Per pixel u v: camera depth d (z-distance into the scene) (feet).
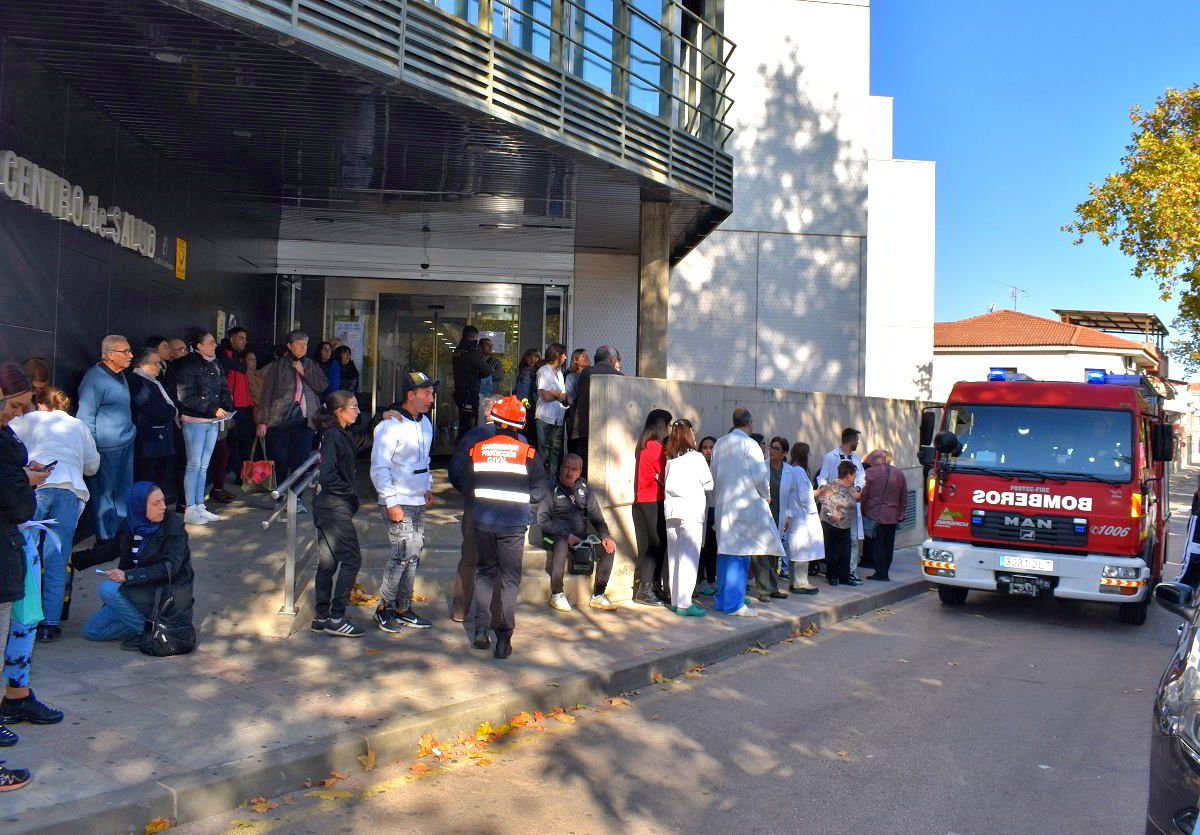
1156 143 70.95
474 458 26.37
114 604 23.88
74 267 31.24
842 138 65.36
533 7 36.37
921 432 42.04
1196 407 233.55
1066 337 158.30
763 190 64.64
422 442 27.81
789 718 23.94
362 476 52.13
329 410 26.76
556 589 32.96
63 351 30.55
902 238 85.20
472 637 26.94
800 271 64.85
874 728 23.29
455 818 17.03
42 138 29.09
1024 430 40.34
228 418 35.70
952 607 42.55
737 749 21.42
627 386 36.86
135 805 15.57
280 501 36.76
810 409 50.39
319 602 26.84
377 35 28.68
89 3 24.30
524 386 43.75
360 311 59.36
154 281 37.81
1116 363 157.17
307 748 18.43
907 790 19.20
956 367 163.63
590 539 33.50
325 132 35.19
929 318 85.15
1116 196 72.23
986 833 17.22
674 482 34.09
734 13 64.85
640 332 45.32
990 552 39.58
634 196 44.01
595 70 39.32
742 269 64.34
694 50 46.11
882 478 45.19
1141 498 38.40
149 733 18.75
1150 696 27.50
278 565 30.71
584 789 18.67
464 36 31.78
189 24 25.54
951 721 24.12
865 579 46.24
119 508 30.63
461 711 21.25
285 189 44.27
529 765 19.90
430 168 39.91
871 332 85.30
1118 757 21.71
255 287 52.06
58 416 24.41
